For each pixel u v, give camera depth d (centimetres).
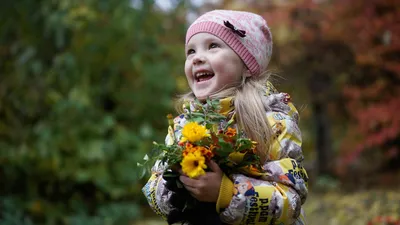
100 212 597
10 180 606
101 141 626
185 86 736
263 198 184
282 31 730
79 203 605
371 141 676
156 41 712
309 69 785
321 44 761
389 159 793
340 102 814
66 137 618
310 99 805
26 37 646
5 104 623
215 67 210
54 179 620
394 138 722
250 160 190
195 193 184
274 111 209
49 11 634
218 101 193
